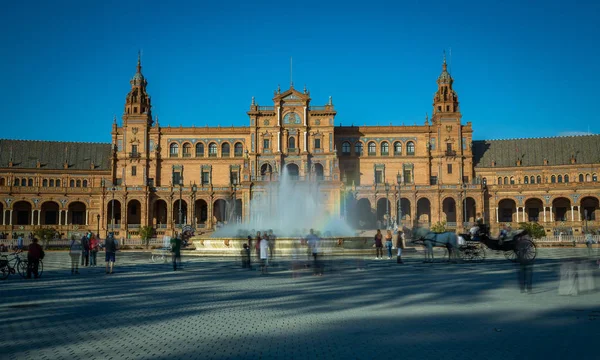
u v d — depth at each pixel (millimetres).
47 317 23734
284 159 140125
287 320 22547
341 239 69438
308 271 45375
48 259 68750
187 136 148250
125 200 138625
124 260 64688
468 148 146125
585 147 147500
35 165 153750
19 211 149000
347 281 37000
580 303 26266
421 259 60594
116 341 18969
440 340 18672
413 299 27938
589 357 16531
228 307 26047
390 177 146250
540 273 41500
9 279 41000
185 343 18578
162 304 27219
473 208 142875
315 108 142375
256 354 17062
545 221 135500
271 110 141875
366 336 19375
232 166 147750
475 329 20344
